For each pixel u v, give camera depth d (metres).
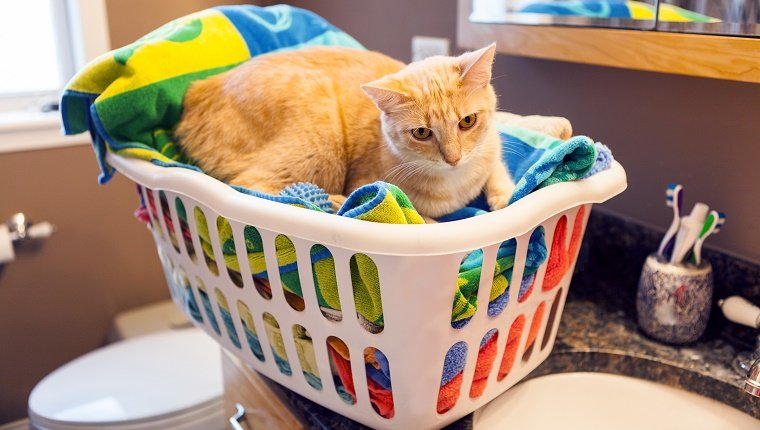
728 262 0.86
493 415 0.78
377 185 0.60
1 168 1.50
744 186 0.84
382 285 0.55
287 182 0.85
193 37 0.93
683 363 0.81
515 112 1.15
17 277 1.57
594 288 0.99
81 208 1.62
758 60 0.69
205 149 0.89
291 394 0.79
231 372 0.98
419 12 1.33
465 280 0.61
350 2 1.54
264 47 1.01
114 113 0.84
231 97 0.89
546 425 0.83
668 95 0.90
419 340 0.58
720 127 0.85
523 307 0.68
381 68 0.94
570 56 0.90
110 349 1.42
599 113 1.00
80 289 1.67
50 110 1.63
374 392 0.65
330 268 0.61
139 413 1.21
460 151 0.79
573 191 0.64
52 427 1.20
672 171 0.92
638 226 0.96
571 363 0.84
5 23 1.62
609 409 0.84
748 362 0.78
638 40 0.81
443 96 0.78
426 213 0.86
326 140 0.86
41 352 1.65
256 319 0.72
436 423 0.66
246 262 0.67
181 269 0.85
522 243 0.62
